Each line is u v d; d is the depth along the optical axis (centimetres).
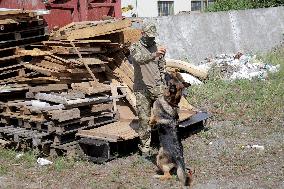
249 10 1903
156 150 908
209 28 1767
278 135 986
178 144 747
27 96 942
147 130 865
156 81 853
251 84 1403
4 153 916
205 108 1196
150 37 837
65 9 1291
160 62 868
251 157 866
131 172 811
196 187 743
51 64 987
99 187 752
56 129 870
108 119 961
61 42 996
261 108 1173
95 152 895
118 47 1077
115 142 880
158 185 752
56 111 863
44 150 893
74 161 868
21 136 893
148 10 2317
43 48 1037
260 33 1911
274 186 741
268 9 1962
